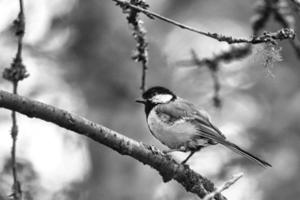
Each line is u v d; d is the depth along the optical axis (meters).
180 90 14.20
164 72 14.01
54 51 14.36
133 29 7.23
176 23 5.87
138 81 13.78
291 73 14.82
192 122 8.98
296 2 7.79
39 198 11.25
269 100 14.66
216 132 8.84
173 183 12.98
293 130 13.66
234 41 5.86
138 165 13.05
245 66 14.37
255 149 13.31
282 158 12.98
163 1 15.86
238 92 14.84
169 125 9.05
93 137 6.02
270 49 5.95
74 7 14.48
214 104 10.99
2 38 13.59
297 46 9.30
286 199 12.44
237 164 12.96
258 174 12.87
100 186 12.81
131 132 13.38
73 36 14.43
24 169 11.37
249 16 16.16
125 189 12.81
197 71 13.97
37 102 5.73
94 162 13.20
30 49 14.09
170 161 6.66
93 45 14.20
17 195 6.12
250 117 14.50
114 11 14.22
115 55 14.02
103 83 13.92
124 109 13.64
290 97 14.50
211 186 6.97
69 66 14.17
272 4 9.34
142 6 6.44
